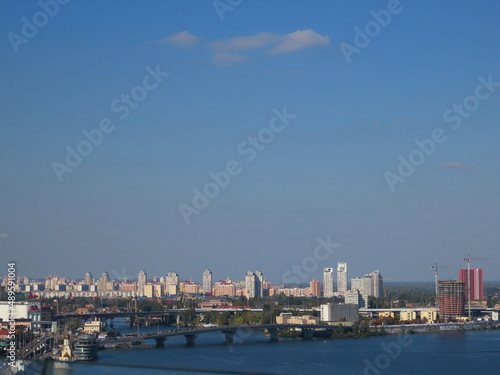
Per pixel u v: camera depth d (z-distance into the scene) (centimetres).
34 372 15612
